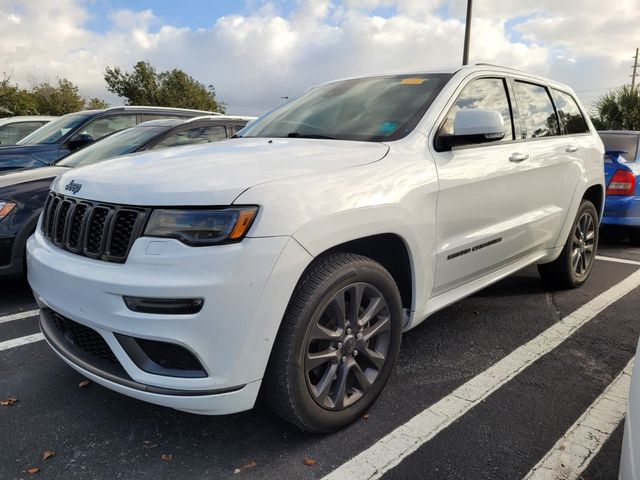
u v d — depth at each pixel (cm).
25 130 1049
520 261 369
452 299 303
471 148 302
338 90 352
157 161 241
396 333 256
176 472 215
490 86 338
